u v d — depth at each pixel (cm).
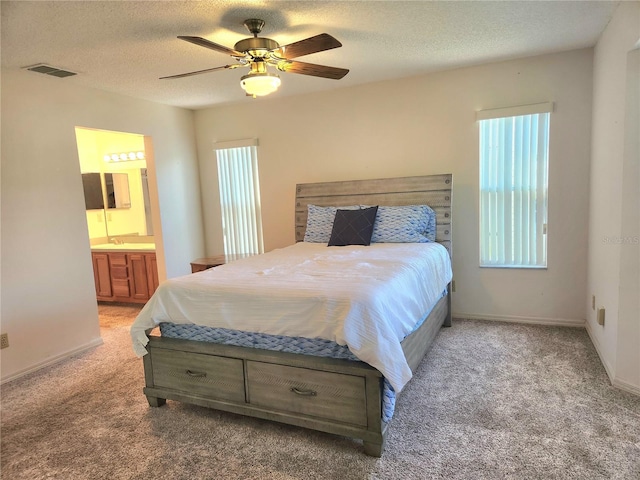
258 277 258
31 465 208
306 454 208
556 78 354
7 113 316
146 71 344
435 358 312
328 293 215
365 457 203
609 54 280
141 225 553
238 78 374
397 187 411
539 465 190
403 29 282
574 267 367
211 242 537
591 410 232
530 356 309
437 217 393
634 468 185
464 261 405
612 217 268
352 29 279
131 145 545
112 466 205
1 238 310
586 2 250
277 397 225
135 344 257
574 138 355
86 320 373
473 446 206
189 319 245
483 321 397
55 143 351
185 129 505
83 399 276
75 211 366
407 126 414
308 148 465
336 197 438
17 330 319
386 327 203
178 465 204
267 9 241
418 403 249
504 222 389
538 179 372
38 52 287
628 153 241
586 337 342
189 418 248
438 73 395
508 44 322
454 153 399
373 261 294
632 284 245
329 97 447
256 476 193
